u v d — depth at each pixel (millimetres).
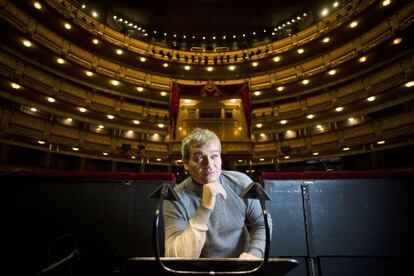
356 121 20406
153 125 24344
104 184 2811
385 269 2453
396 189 2615
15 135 16797
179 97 21922
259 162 23094
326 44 22141
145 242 2656
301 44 22844
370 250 2469
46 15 18734
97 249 2639
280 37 28828
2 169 15875
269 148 23484
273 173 2730
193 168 1384
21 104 17797
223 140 21844
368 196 2607
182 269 907
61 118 20297
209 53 27844
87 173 2812
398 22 17828
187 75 26344
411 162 16891
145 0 26203
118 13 27406
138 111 24594
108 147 22031
